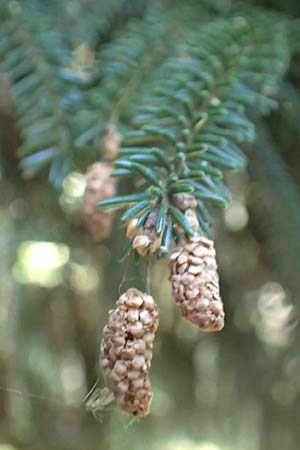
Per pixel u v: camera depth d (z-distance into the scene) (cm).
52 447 59
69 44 45
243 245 52
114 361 28
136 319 29
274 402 54
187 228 29
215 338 55
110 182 34
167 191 30
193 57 38
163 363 56
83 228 49
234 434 56
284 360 52
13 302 53
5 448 62
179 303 29
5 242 48
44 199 49
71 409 59
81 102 39
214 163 34
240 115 37
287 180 44
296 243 43
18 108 40
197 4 46
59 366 58
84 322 56
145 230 29
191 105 35
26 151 39
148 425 55
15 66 41
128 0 48
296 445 54
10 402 58
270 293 51
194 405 57
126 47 40
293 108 45
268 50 40
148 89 38
